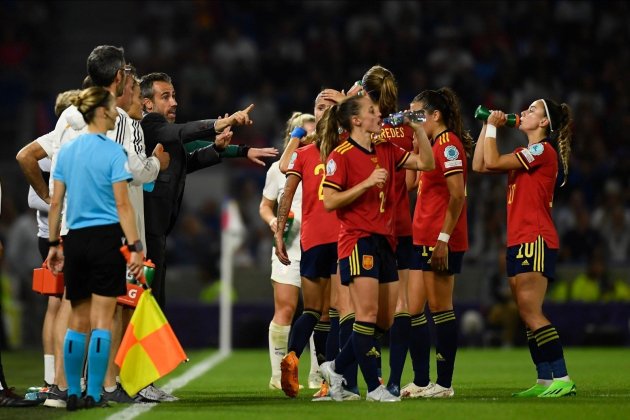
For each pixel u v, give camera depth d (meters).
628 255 69.94
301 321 30.47
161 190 30.44
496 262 66.56
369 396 27.55
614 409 25.30
